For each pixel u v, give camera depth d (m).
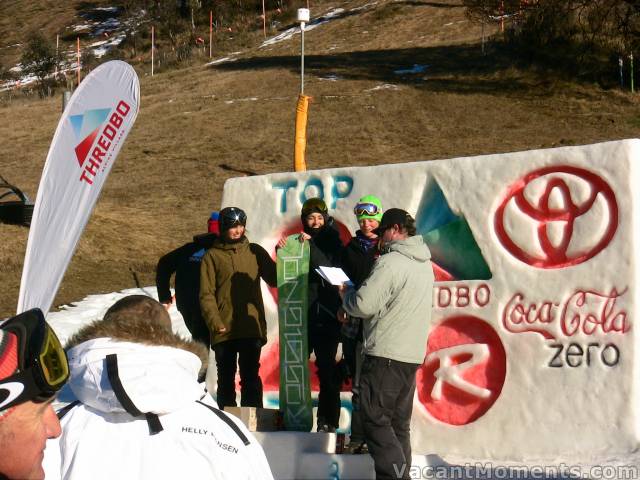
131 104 5.57
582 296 6.45
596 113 32.53
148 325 2.39
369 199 6.55
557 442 6.36
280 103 38.59
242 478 2.26
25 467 1.70
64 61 71.31
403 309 5.21
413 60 44.16
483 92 36.94
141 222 22.88
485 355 6.84
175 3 72.25
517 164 6.89
